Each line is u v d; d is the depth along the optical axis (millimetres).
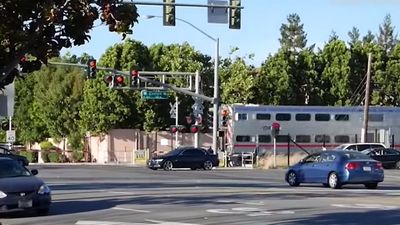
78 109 72875
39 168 50125
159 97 61188
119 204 22047
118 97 68688
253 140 58594
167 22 28203
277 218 18047
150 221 17453
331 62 78625
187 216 18531
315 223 17062
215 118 53156
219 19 29109
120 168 51094
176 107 64812
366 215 18797
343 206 21281
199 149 50219
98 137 71750
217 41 54469
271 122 59000
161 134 71188
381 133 61469
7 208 18219
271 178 39281
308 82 77312
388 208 20703
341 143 60656
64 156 72062
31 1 8539
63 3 8523
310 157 31688
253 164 55688
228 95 73438
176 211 19828
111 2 8688
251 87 73875
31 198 18531
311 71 77375
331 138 60469
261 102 75500
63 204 22109
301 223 17031
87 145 73000
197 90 54906
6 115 16031
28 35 8609
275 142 55969
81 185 31344
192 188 29359
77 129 73188
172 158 48875
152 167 49062
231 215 18734
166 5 28031
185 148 49969
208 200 23328
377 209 20375
